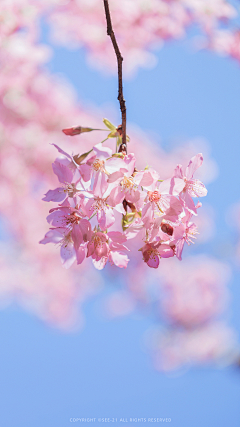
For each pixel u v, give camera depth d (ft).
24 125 17.76
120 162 6.61
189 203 7.11
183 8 16.74
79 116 20.53
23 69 16.30
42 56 16.03
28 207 22.21
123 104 7.54
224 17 16.75
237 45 17.10
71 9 16.48
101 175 6.68
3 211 22.53
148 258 7.09
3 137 17.67
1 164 18.40
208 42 17.25
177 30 17.19
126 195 6.71
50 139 18.40
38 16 15.87
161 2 16.58
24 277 26.84
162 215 6.82
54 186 19.63
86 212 6.77
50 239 7.23
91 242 6.78
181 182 6.91
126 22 16.88
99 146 6.53
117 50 7.61
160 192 6.89
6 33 15.49
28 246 25.29
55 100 18.31
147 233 7.22
